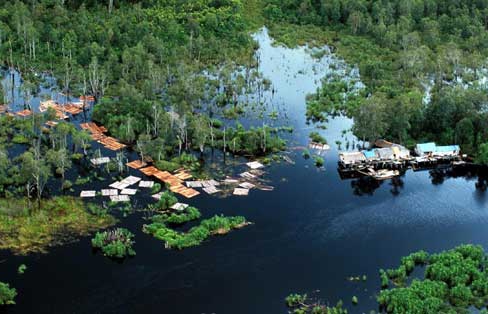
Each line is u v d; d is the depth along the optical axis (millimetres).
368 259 171250
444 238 181625
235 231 181750
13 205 186875
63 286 156500
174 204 192250
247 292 156875
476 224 189250
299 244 177000
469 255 167625
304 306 152125
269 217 189375
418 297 150625
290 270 165750
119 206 191625
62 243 173000
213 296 155000
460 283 156500
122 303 151250
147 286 157500
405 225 188000
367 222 188875
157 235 177125
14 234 175250
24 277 159125
